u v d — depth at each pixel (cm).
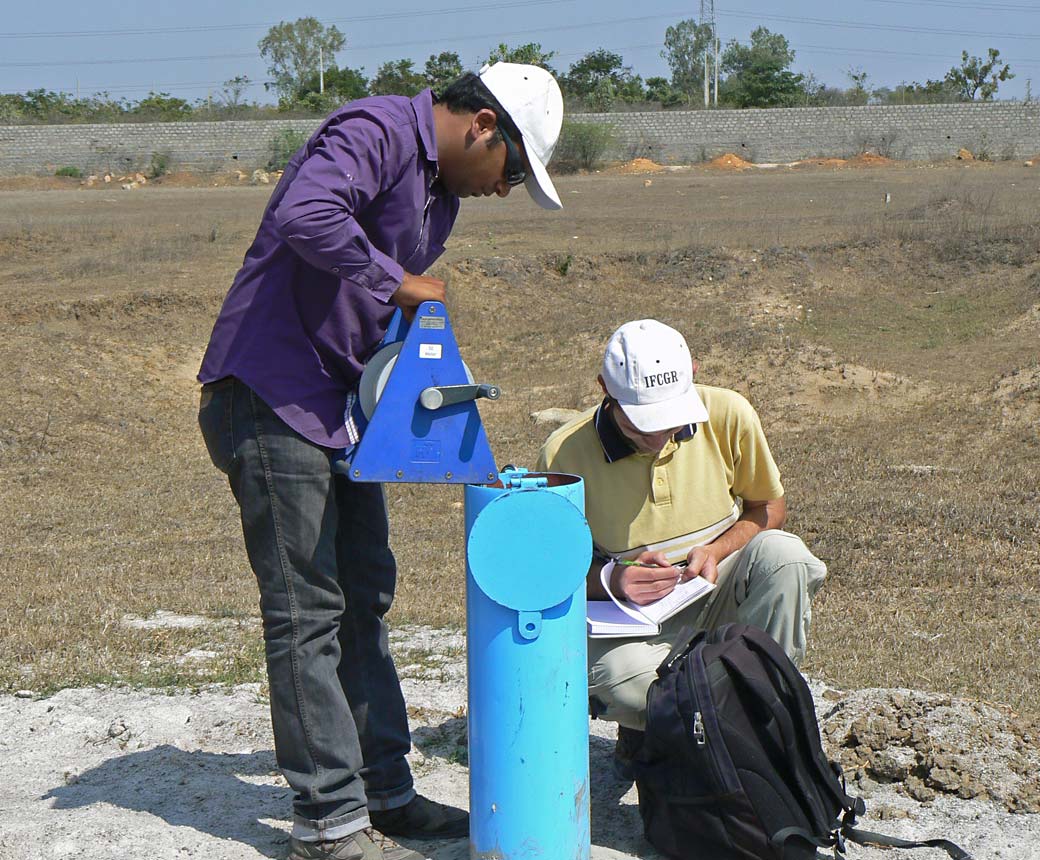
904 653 558
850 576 728
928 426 1254
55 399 1459
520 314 1948
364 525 322
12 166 5169
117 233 2509
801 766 296
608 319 1848
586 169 4800
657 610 325
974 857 312
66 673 511
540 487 281
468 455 285
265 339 291
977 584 709
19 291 1848
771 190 3356
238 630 602
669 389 323
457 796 362
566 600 280
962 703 407
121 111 6556
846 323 1761
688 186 3669
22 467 1270
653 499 343
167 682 496
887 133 5050
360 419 293
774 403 1393
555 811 284
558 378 1633
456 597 686
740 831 291
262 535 296
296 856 301
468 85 288
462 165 291
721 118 5147
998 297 1819
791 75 6806
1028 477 1007
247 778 381
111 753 412
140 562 824
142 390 1564
